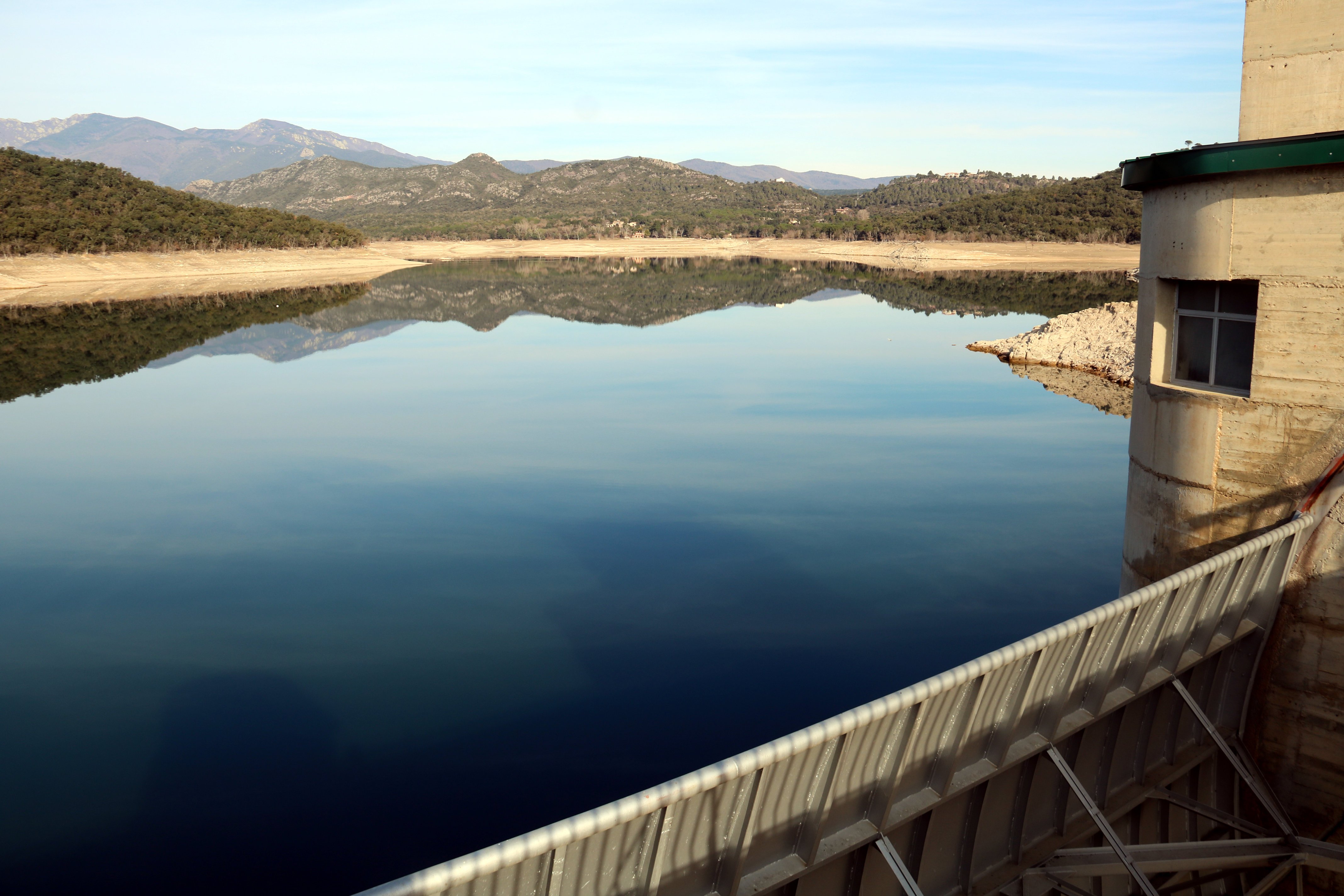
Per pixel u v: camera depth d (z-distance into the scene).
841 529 20.66
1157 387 8.75
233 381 44.47
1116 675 6.94
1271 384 7.78
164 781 11.24
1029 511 21.73
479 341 58.53
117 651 15.19
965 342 53.78
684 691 13.29
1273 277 7.63
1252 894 7.20
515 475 26.08
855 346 52.69
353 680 13.95
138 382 44.50
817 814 5.02
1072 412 33.25
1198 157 7.79
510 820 10.34
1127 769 7.55
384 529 21.56
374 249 196.75
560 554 19.52
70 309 81.50
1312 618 7.66
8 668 14.59
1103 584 17.05
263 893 9.12
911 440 29.33
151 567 19.28
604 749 11.75
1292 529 7.39
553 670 14.08
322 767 11.49
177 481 26.34
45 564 19.55
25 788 11.08
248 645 15.36
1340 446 7.45
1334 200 7.22
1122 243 158.12
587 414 34.66
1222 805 8.26
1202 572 6.79
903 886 5.24
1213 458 8.23
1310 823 7.84
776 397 37.38
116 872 9.45
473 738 12.11
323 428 33.25
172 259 131.00
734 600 16.75
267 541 20.84
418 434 31.77
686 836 4.59
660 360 48.72
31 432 33.31
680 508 22.62
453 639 15.34
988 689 5.76
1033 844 6.73
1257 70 8.00
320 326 68.06
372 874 9.37
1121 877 7.78
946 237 177.75
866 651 14.44
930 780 5.81
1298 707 7.83
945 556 18.75
